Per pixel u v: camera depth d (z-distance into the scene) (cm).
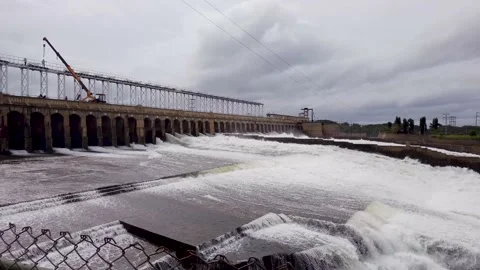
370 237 1595
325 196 2291
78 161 3762
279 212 1880
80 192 2045
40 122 4966
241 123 9244
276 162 3697
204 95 10375
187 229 1523
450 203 2339
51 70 6494
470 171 3325
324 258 1352
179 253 1288
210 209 1889
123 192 2225
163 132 6600
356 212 1900
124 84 8050
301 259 1320
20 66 5978
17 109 4425
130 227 1563
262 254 1335
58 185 2289
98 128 5478
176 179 2603
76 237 1385
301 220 1731
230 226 1588
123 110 5862
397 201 2277
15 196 1938
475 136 7856
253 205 2006
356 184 2742
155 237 1450
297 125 12131
